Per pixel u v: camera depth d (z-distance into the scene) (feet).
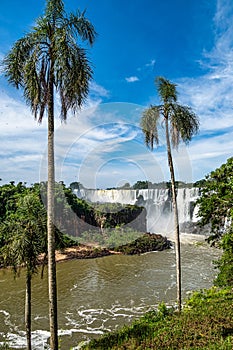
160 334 34.81
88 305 75.15
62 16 27.99
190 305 50.62
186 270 103.35
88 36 28.35
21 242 40.91
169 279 94.48
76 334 60.39
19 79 29.35
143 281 93.25
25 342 56.95
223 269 56.08
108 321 66.23
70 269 105.09
